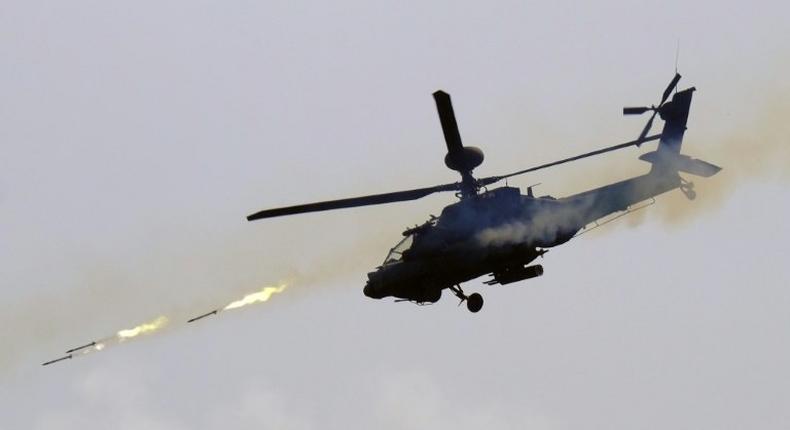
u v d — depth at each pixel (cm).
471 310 11700
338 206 10712
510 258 11606
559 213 11756
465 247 11450
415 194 11119
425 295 11594
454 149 10762
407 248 11669
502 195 11500
